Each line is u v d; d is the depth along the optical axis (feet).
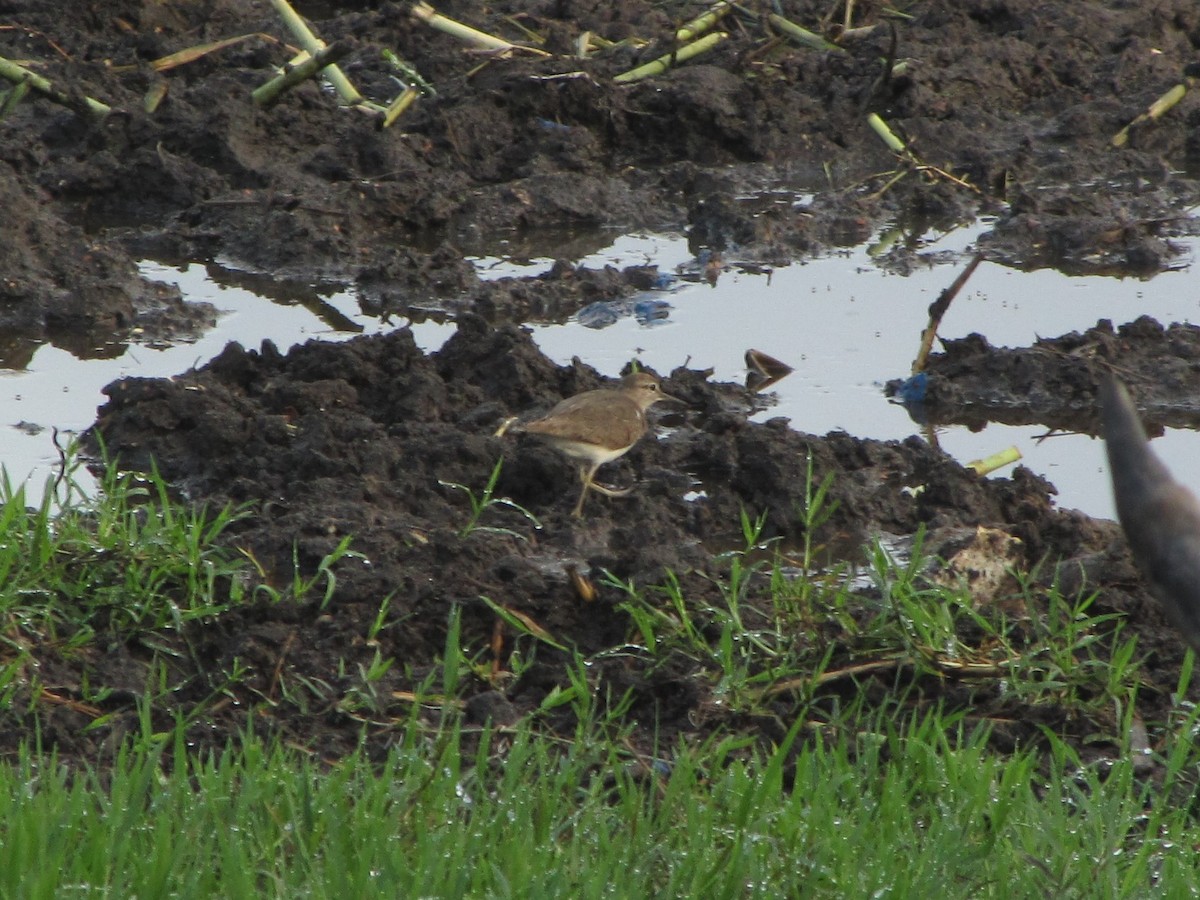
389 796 30.30
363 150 78.38
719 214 75.36
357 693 36.45
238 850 27.61
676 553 42.50
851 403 58.03
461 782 32.50
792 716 36.86
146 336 62.80
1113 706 36.94
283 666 37.83
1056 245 73.67
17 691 36.22
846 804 31.96
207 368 55.42
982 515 48.32
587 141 81.66
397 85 86.63
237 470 49.26
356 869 28.14
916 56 90.53
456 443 49.32
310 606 40.04
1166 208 78.38
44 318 63.36
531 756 33.78
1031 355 59.62
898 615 38.42
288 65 80.02
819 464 50.01
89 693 36.68
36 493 48.75
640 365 58.95
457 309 66.39
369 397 54.19
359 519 44.86
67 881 27.22
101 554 40.60
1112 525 47.29
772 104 85.35
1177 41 95.55
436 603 40.11
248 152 78.69
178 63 86.84
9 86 83.56
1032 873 29.30
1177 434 55.93
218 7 94.84
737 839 28.89
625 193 78.38
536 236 75.77
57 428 53.62
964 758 33.09
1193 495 15.25
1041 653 38.52
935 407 58.23
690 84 84.99
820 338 63.77
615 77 86.58
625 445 48.19
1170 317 65.46
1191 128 87.51
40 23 90.38
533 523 47.09
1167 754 35.40
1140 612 40.81
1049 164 83.30
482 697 36.19
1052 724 36.45
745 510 48.70
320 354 54.85
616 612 39.99
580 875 28.32
